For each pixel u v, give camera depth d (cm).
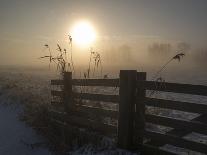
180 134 556
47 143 765
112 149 645
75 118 780
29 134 838
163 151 582
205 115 523
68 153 702
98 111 722
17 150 761
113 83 673
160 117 589
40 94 1283
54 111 872
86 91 834
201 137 776
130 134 632
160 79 584
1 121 959
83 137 718
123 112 637
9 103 1093
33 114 938
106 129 695
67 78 818
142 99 618
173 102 565
